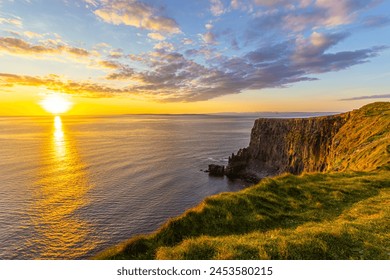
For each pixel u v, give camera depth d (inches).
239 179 3821.4
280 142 4030.5
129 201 2571.4
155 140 7741.1
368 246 442.6
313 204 775.7
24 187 2938.0
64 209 2345.0
